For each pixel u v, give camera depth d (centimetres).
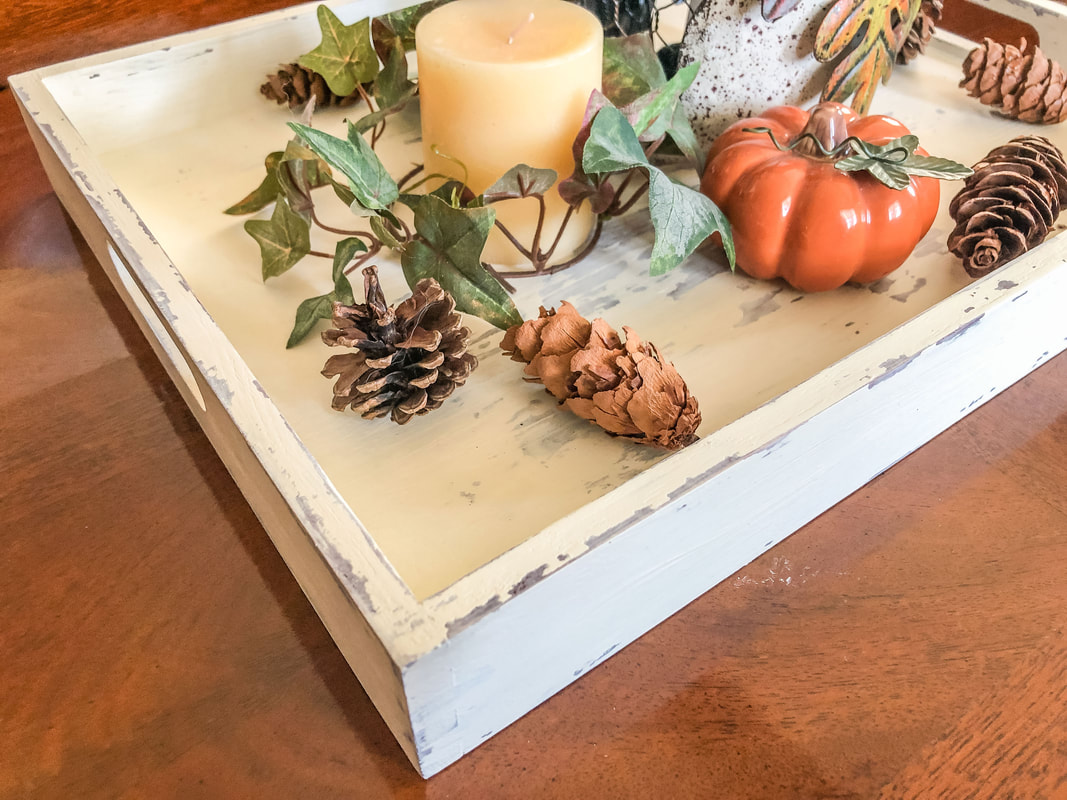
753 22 59
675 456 37
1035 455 50
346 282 52
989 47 72
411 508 43
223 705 39
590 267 59
